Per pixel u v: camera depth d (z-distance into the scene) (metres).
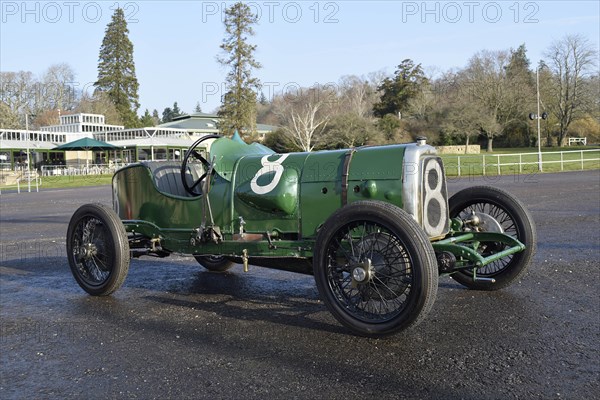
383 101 54.22
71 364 3.66
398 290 3.98
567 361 3.42
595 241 7.71
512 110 54.25
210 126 54.31
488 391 3.04
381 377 3.28
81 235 5.75
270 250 4.71
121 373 3.47
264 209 4.78
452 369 3.36
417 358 3.56
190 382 3.30
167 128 50.12
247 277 6.29
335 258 4.21
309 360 3.59
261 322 4.49
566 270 5.95
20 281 6.43
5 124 55.16
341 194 4.43
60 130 53.06
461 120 48.03
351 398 3.01
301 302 5.09
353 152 4.54
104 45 58.34
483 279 4.53
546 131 63.12
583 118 60.69
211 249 5.12
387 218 3.82
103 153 52.81
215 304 5.11
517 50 75.00
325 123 36.56
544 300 4.80
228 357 3.70
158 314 4.83
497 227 5.13
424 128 49.53
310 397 3.04
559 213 11.14
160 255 5.71
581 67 58.56
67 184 34.16
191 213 5.32
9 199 22.42
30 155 47.50
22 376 3.48
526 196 15.21
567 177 24.08
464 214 5.48
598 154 41.22
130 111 58.88
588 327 4.04
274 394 3.09
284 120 38.84
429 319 4.38
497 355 3.56
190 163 6.14
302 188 4.63
